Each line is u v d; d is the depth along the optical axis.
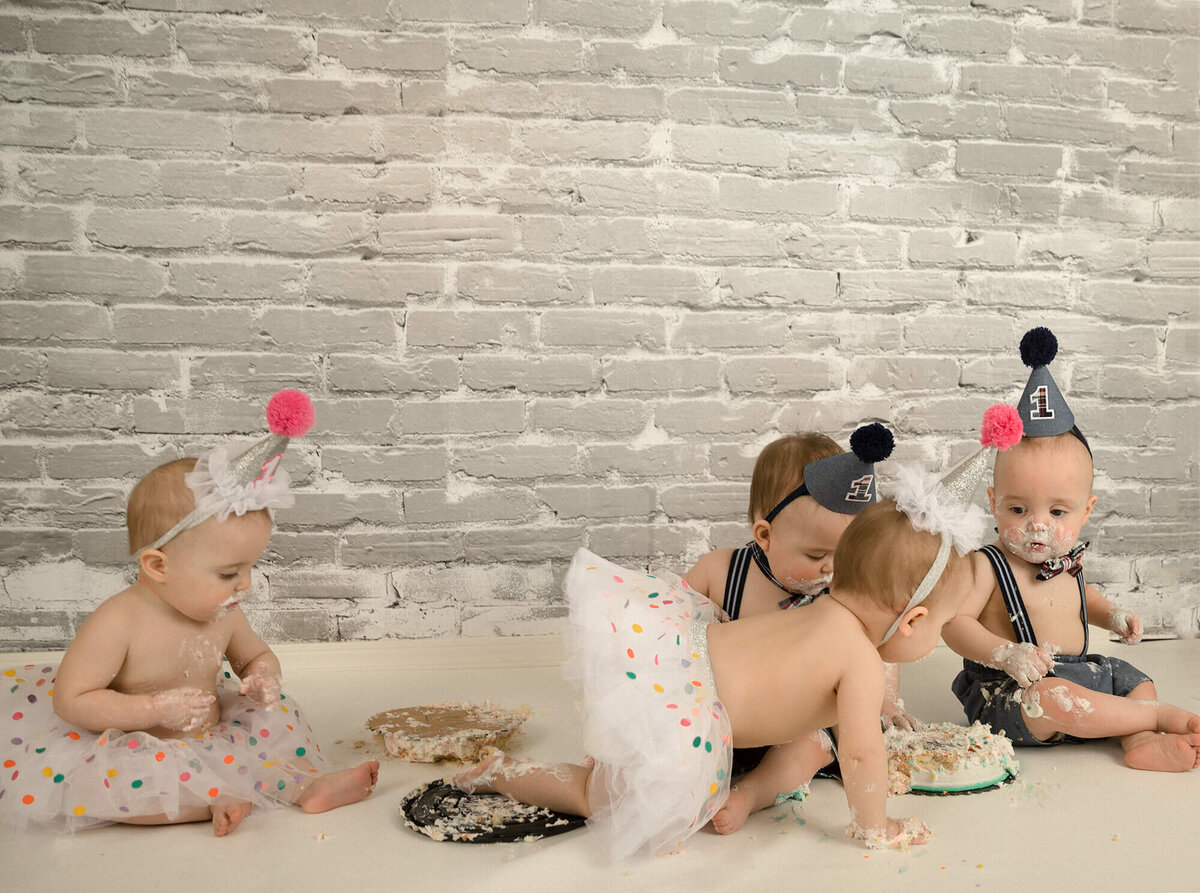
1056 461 1.73
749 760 1.58
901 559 1.35
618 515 2.29
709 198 2.25
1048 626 1.80
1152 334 2.42
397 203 2.17
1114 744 1.77
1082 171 2.36
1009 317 2.37
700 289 2.27
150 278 2.12
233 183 2.12
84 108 2.07
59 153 2.07
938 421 2.37
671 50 2.21
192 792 1.41
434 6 2.14
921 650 1.43
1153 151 2.38
